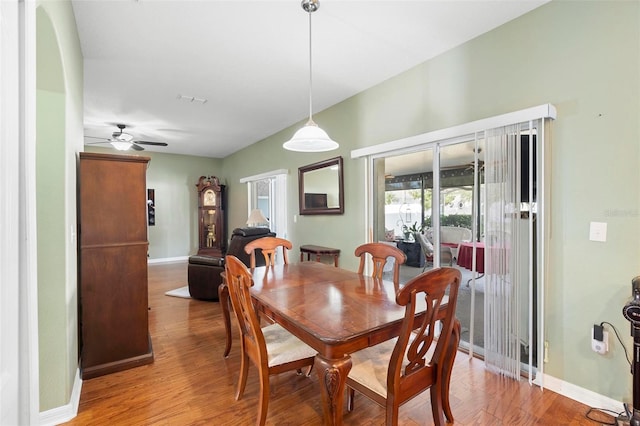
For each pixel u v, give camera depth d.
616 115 1.86
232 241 4.21
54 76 1.80
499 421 1.78
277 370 1.71
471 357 2.54
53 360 1.80
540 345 2.15
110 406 1.94
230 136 5.80
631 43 1.80
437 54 2.83
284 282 2.22
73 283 2.07
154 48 2.68
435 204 2.95
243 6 2.14
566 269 2.06
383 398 1.41
